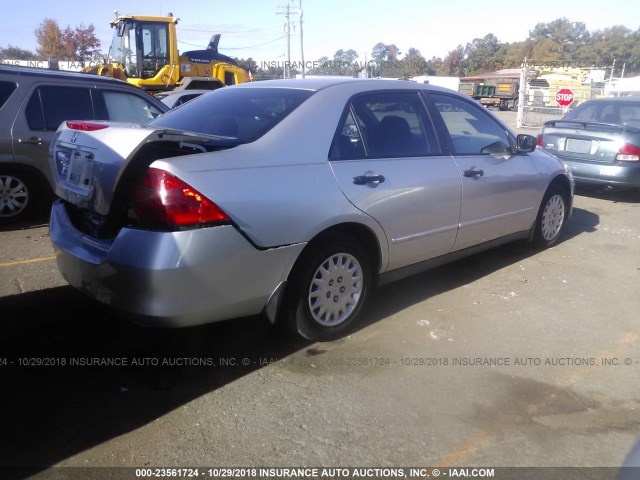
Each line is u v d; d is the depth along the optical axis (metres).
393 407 3.23
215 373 3.54
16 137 6.67
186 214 3.04
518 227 5.61
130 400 3.24
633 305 4.79
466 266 5.71
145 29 15.49
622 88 27.31
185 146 3.26
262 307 3.51
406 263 4.36
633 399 3.37
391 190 4.02
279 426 3.04
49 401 3.21
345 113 3.98
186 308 3.13
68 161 3.73
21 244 6.11
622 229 7.32
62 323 4.15
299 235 3.49
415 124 4.49
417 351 3.88
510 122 27.14
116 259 3.11
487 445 2.93
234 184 3.22
